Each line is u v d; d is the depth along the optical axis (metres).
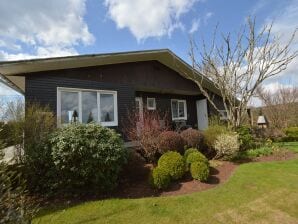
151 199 4.77
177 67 12.27
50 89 7.77
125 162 5.64
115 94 9.62
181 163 6.02
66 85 8.15
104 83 9.29
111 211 4.21
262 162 7.82
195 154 6.53
